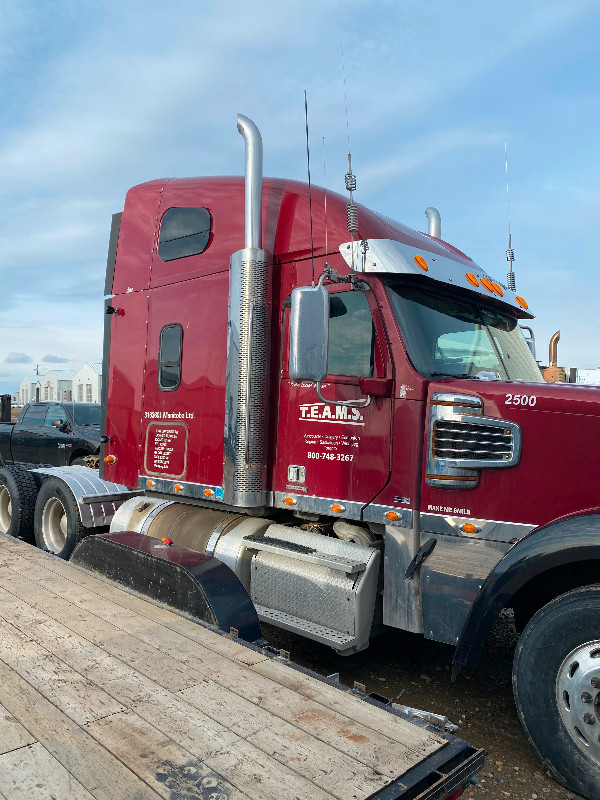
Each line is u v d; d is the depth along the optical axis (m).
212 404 4.66
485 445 3.42
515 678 3.03
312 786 1.75
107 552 4.08
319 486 4.10
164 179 5.41
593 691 2.76
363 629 3.83
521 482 3.32
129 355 5.41
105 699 2.23
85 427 11.90
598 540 2.86
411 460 3.66
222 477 4.55
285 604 4.21
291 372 3.44
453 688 4.22
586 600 2.84
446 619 3.46
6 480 7.18
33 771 1.78
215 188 4.86
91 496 6.21
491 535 3.38
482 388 3.49
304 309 3.44
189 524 4.96
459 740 2.06
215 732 2.02
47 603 3.32
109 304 5.69
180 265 5.01
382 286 3.87
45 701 2.21
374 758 1.91
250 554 4.49
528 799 2.94
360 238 3.94
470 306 4.31
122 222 5.60
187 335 4.89
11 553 4.46
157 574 3.70
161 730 2.02
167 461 5.00
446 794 1.87
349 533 4.12
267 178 4.65
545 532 3.06
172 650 2.73
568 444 3.21
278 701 2.27
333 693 2.35
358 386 3.90
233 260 4.39
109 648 2.72
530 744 3.12
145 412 5.22
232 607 3.36
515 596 3.47
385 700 2.35
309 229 4.25
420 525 3.63
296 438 4.24
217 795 1.69
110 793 1.69
